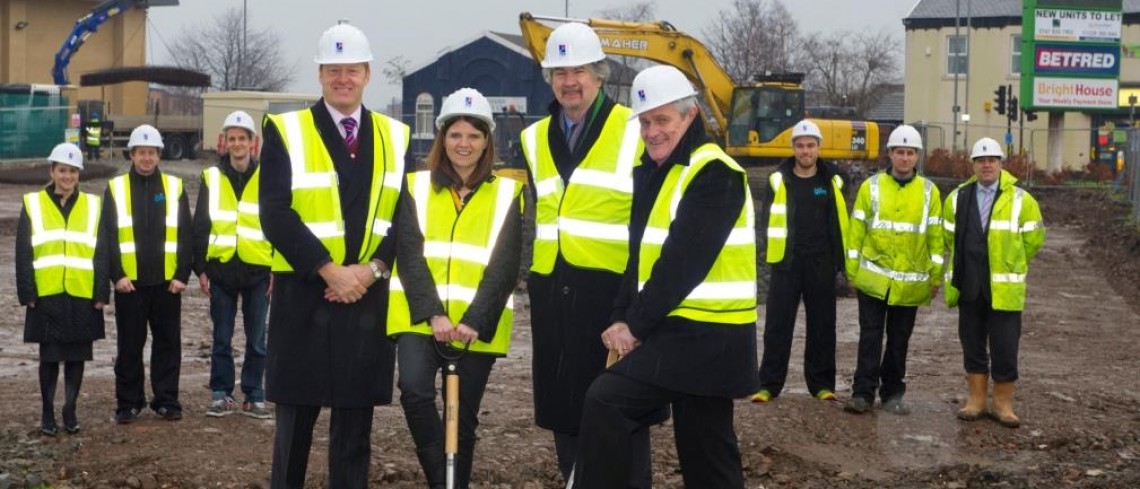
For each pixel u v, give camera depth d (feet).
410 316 21.54
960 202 31.78
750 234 19.49
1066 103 137.90
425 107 199.00
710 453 19.60
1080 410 33.71
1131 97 146.51
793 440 29.68
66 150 28.55
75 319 28.37
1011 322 31.55
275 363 21.84
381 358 22.03
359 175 21.93
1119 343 46.34
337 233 21.71
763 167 117.80
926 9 191.72
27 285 28.04
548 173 22.06
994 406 32.01
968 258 31.58
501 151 123.13
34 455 26.68
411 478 25.63
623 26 106.73
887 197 32.22
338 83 21.85
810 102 231.50
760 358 41.65
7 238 73.97
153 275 29.19
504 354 22.35
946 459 28.73
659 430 30.14
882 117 225.76
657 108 19.42
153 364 29.91
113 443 27.81
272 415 30.66
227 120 30.12
